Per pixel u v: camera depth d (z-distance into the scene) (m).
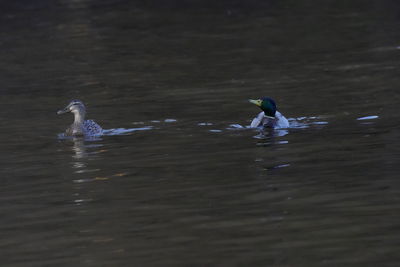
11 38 40.09
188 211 13.46
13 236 12.73
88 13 48.19
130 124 20.73
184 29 40.47
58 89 26.70
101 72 29.70
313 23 39.91
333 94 23.33
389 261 10.97
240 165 16.14
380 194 13.79
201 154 17.19
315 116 20.58
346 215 12.86
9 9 51.47
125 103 23.75
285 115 20.97
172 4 50.50
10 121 21.86
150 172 15.94
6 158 17.69
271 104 19.67
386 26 37.12
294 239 11.95
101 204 14.08
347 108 21.25
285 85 25.25
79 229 12.88
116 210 13.72
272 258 11.26
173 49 34.44
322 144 17.53
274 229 12.41
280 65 29.16
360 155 16.41
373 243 11.62
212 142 18.27
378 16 40.66
